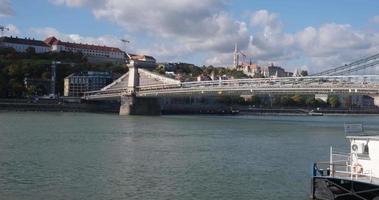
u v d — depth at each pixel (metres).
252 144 80.62
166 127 121.06
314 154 67.62
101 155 63.78
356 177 37.00
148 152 67.88
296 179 48.66
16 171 50.69
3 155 61.41
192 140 86.44
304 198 40.97
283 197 41.28
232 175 50.56
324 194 37.56
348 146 78.44
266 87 150.50
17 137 83.62
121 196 40.88
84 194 41.28
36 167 53.34
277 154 67.31
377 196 35.38
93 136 90.00
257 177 49.59
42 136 86.81
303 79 142.38
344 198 36.84
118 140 83.69
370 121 188.88
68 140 81.44
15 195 40.50
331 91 134.00
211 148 73.94
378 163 36.56
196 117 196.12
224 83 169.00
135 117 180.62
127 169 53.31
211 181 47.41
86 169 52.81
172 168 54.44
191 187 44.69
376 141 36.59
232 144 80.31
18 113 182.62
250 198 40.88
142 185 45.19
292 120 182.25
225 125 134.62
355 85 130.00
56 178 47.53
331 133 106.69
